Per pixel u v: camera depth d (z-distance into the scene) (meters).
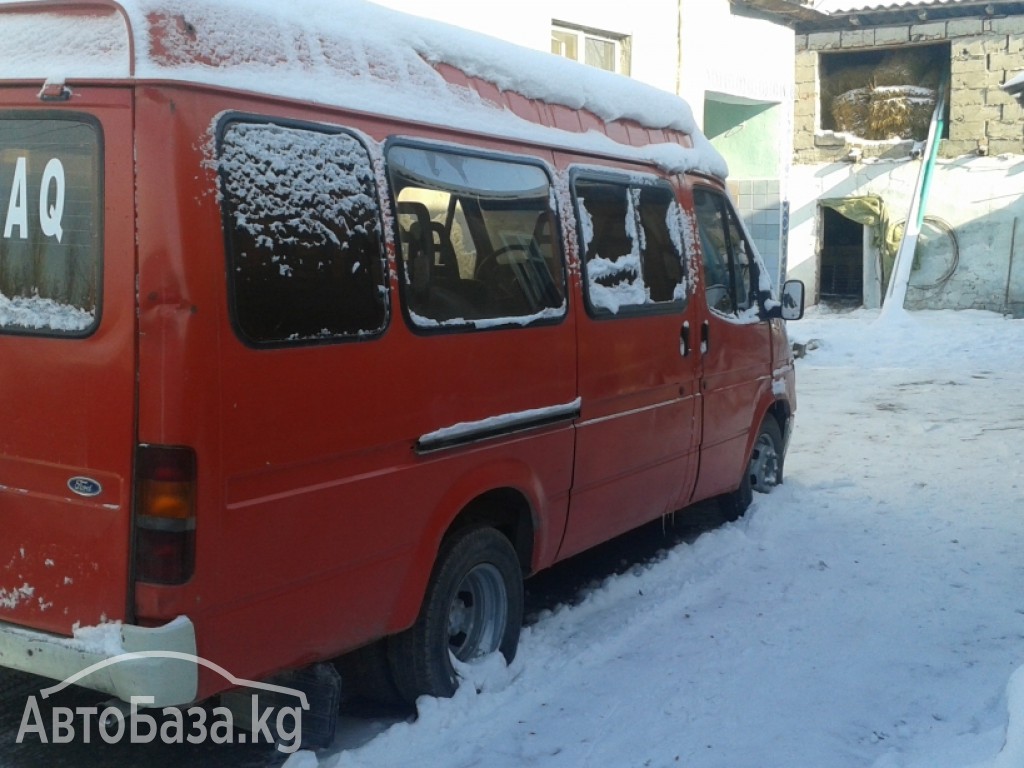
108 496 3.12
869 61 21.84
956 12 19.98
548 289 4.63
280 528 3.34
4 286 3.32
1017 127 19.94
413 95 4.05
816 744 4.02
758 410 6.86
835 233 22.23
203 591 3.12
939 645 4.98
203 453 3.08
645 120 5.71
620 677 4.62
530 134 4.66
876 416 11.16
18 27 3.33
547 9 11.01
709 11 14.20
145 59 3.08
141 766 3.89
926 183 19.91
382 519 3.73
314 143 3.52
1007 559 6.25
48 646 3.20
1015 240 20.27
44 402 3.20
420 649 4.10
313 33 3.68
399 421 3.78
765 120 17.14
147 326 3.04
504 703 4.32
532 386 4.48
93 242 3.14
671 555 6.24
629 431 5.24
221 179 3.17
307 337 3.42
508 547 4.53
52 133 3.21
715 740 4.05
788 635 5.10
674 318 5.66
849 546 6.52
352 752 3.83
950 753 3.82
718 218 6.42
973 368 14.77
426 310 3.93
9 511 3.29
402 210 3.86
